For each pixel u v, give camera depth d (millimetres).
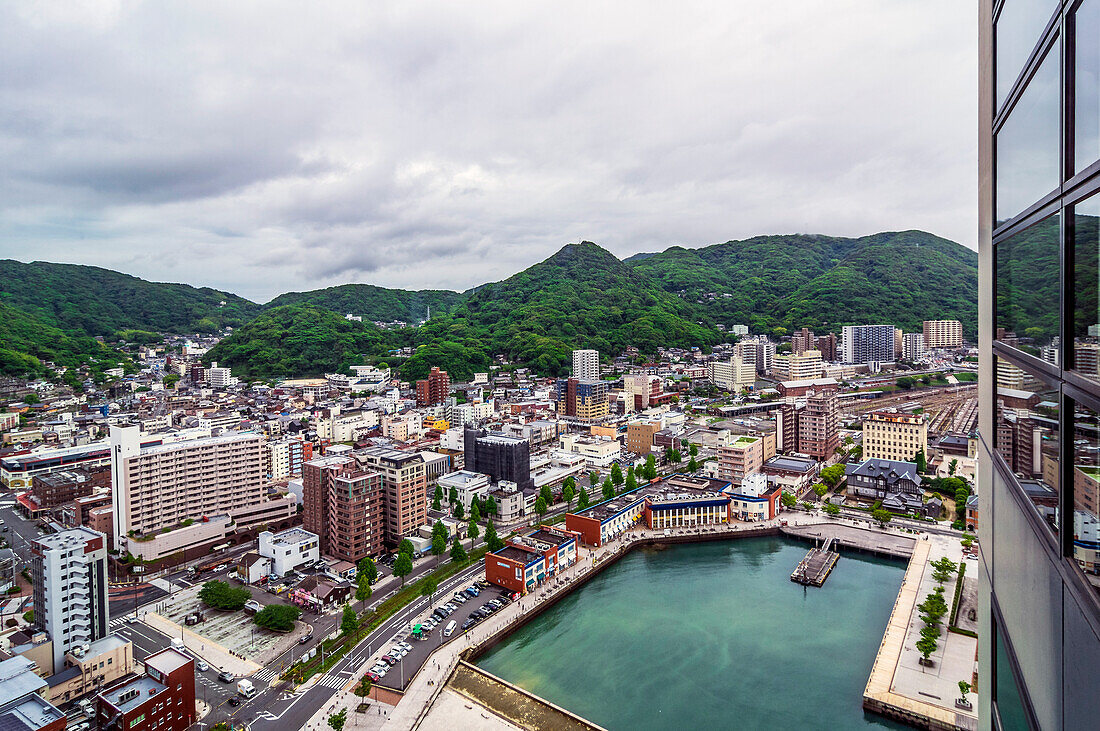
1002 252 27562
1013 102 25016
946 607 130000
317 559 174000
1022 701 24125
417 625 131000
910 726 102250
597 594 156500
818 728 103375
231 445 199750
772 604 148750
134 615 143250
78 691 108375
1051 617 20297
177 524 185875
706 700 110875
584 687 115312
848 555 179375
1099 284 16125
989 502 31438
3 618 140000
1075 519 18156
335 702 108438
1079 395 17391
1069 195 18281
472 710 105625
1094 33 16125
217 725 101188
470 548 184250
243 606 146625
